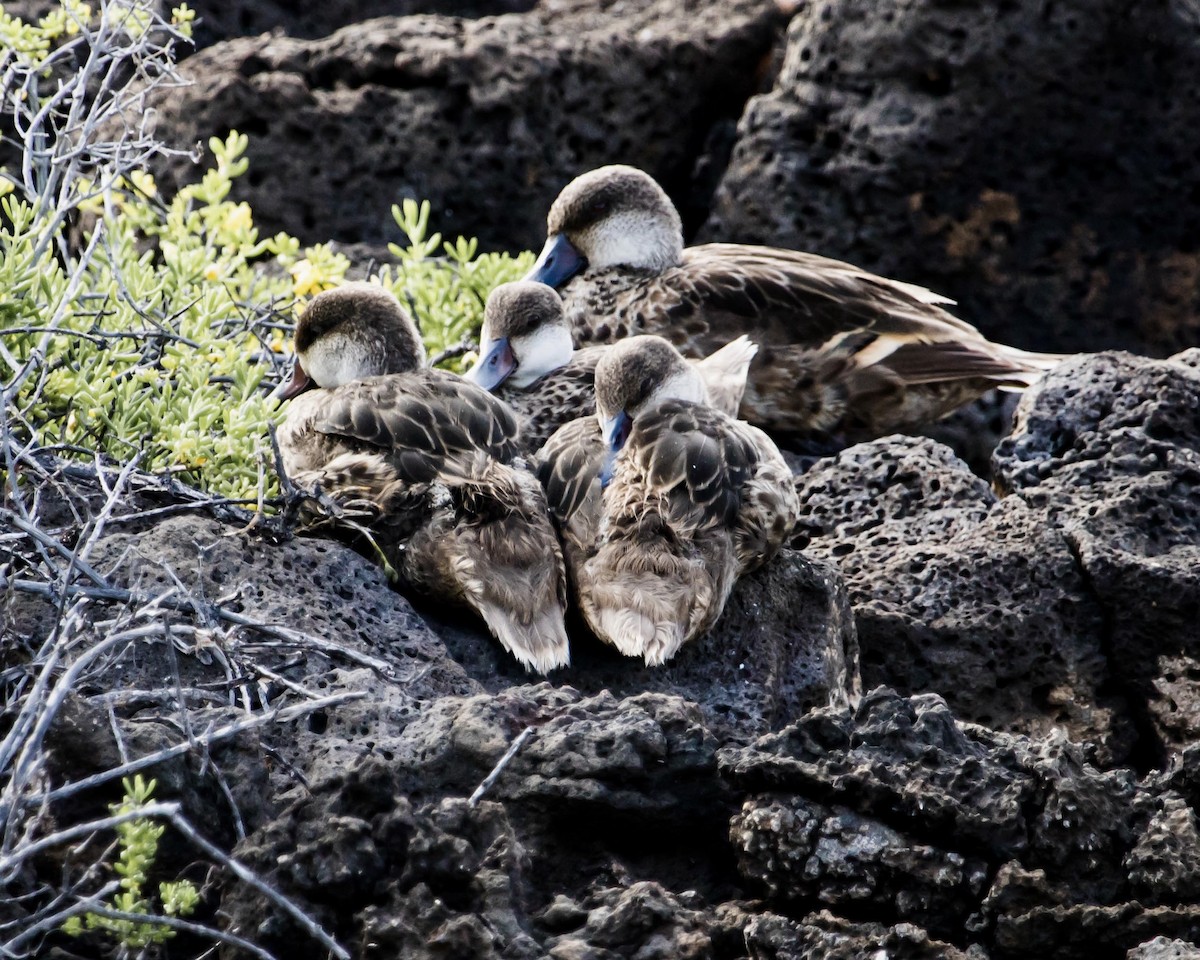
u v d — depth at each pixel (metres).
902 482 13.00
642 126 19.73
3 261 11.38
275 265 17.11
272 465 10.88
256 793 8.27
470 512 9.93
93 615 8.99
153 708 8.52
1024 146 18.62
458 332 15.00
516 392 13.34
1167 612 11.69
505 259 15.88
